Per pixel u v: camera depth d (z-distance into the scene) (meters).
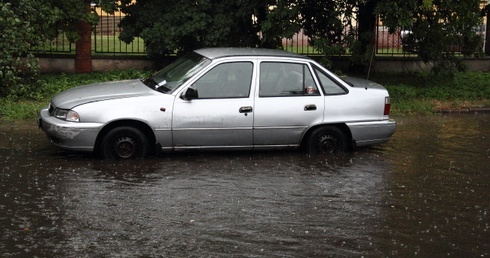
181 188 9.45
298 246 7.40
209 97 10.95
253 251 7.23
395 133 13.55
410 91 17.14
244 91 11.09
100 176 9.91
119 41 18.61
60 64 17.69
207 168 10.55
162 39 17.31
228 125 11.01
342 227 8.04
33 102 14.84
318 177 10.19
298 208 8.70
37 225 7.87
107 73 17.45
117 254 7.08
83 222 8.00
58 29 17.14
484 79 19.16
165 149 10.90
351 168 10.75
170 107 10.77
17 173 9.96
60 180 9.66
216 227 7.93
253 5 17.34
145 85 11.46
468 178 10.28
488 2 21.00
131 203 8.73
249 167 10.67
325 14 17.50
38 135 12.44
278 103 11.18
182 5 17.36
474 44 18.09
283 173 10.36
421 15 17.61
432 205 8.95
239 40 18.22
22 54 16.28
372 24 17.66
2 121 13.48
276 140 11.28
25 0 15.52
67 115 10.57
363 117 11.53
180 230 7.81
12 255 7.00
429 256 7.24
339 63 19.33
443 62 18.14
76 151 11.24
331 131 11.58
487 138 13.23
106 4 17.22
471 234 7.93
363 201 9.06
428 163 11.17
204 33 17.58
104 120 10.56
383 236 7.78
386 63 19.80
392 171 10.62
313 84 11.40
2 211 8.30
